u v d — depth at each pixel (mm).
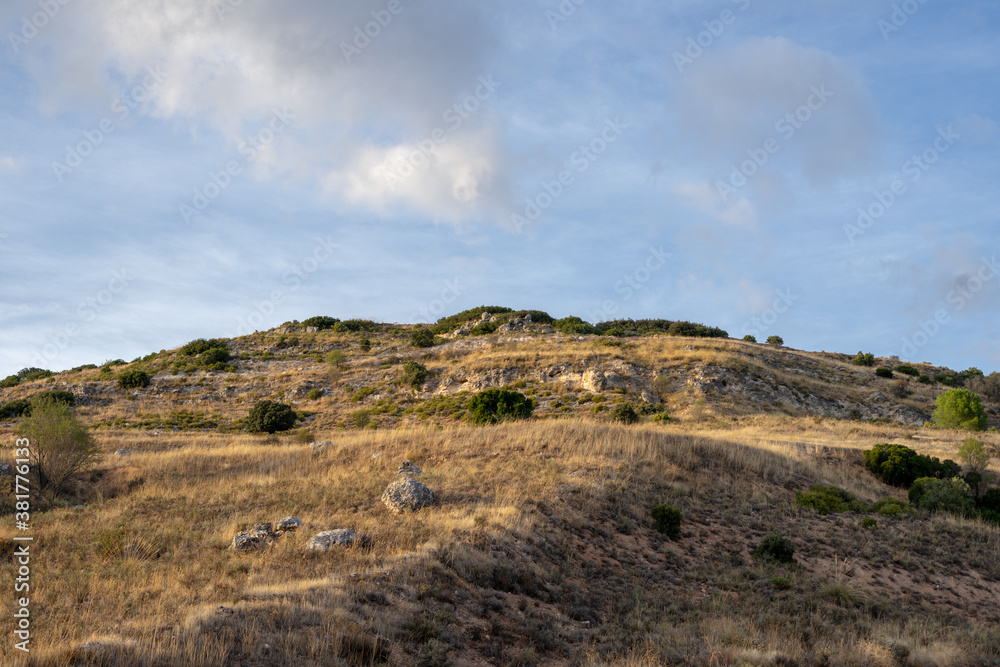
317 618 9984
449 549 13945
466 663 9875
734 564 18328
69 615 10109
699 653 11094
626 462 24344
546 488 20359
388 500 18297
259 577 12258
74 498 23922
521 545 15562
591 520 19000
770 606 14836
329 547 13914
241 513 18828
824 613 14609
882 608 15477
